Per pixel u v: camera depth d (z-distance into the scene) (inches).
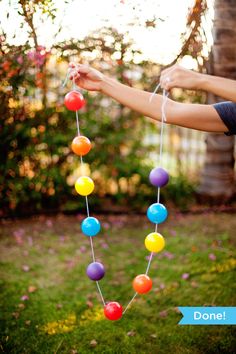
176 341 98.3
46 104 165.8
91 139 181.3
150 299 116.5
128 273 131.3
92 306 112.8
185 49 92.7
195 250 144.6
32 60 102.2
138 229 167.0
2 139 160.1
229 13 121.2
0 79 103.8
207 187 187.3
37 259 139.7
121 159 186.9
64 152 179.8
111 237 159.0
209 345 96.6
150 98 69.4
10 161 169.8
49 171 177.2
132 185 190.9
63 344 97.2
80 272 131.6
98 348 96.0
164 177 66.6
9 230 163.6
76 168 183.3
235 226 166.2
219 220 173.0
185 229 164.6
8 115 139.8
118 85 75.0
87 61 119.9
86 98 173.6
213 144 182.1
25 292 118.8
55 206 184.9
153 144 203.3
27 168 175.8
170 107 74.0
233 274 127.6
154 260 139.3
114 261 139.2
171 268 133.3
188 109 73.6
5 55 97.0
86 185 70.0
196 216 178.4
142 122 187.6
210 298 115.7
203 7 93.0
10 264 135.3
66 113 171.5
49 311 110.1
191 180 201.5
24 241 153.8
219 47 123.5
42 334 100.7
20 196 176.6
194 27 92.7
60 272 131.5
